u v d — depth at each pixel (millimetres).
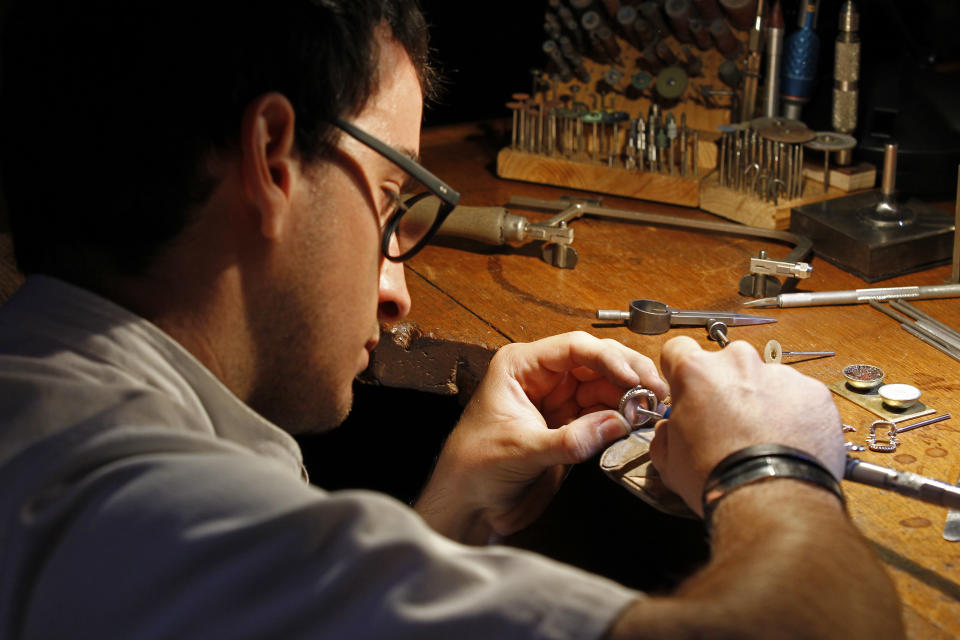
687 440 737
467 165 1781
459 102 2100
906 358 1097
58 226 630
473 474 1012
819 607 506
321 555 490
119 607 483
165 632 474
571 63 1711
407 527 506
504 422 1004
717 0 1526
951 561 790
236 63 599
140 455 538
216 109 599
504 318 1234
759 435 701
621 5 1624
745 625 476
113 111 593
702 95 1608
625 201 1605
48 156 612
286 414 746
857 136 1502
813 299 1213
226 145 610
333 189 676
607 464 887
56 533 509
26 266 667
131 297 637
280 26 613
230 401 664
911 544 812
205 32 591
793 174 1471
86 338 604
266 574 482
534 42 2098
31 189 627
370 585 483
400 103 732
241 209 631
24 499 519
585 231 1485
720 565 578
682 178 1560
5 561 509
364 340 754
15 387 561
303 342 702
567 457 939
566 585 490
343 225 689
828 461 709
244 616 473
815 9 1479
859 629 506
